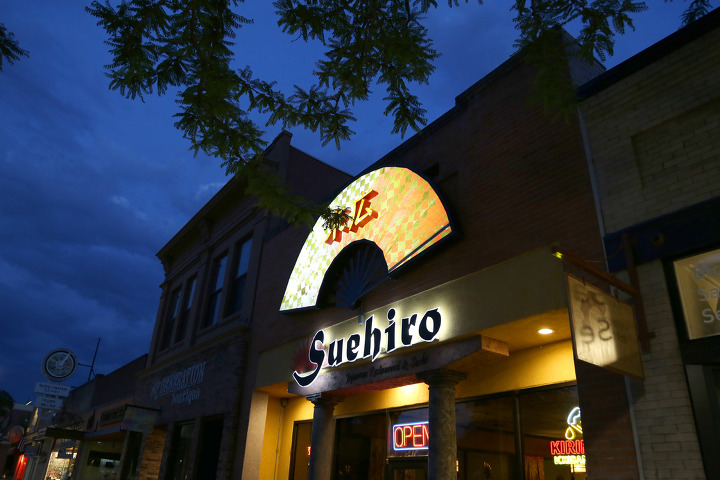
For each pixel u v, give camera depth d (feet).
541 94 18.95
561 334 26.99
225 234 63.00
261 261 52.95
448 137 34.91
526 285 25.89
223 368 51.08
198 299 63.41
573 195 25.46
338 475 39.50
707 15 22.48
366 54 19.16
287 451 45.42
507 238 27.89
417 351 30.86
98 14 16.30
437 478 27.09
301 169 60.39
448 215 30.94
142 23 16.72
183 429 56.65
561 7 17.03
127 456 67.51
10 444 158.51
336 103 20.12
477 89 33.76
